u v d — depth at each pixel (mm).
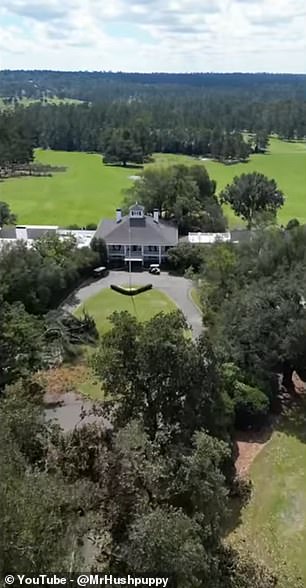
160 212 85438
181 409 27578
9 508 15961
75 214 102125
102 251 71250
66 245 65875
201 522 22484
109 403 28328
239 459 33875
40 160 171375
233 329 40344
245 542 27594
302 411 39094
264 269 49438
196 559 19328
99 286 65688
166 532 19188
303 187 135250
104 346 28062
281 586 24922
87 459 22516
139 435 22703
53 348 45500
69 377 43469
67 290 62500
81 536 19625
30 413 22734
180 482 22594
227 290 50812
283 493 31156
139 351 26828
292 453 34625
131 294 62625
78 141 199125
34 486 17312
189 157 188500
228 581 23500
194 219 83438
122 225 74062
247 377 38125
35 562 16156
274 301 39688
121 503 21297
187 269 69500
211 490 22906
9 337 38094
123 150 166250
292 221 83562
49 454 22281
